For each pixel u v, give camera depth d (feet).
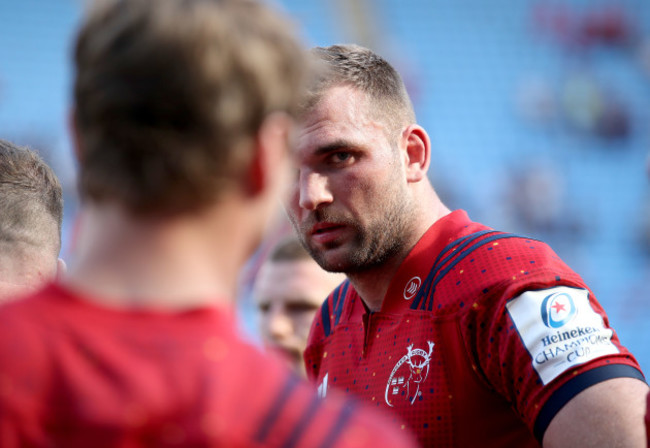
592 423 15.30
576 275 17.90
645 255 117.50
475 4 148.97
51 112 124.77
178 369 8.46
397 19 144.87
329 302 22.57
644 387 15.76
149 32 8.68
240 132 8.93
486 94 136.77
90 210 9.29
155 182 8.68
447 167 127.54
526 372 16.34
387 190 19.42
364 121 19.29
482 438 17.39
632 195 124.16
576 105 132.16
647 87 135.23
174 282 8.89
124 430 8.09
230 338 8.94
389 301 19.67
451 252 18.95
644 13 141.18
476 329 17.34
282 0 133.49
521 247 18.16
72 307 8.77
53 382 8.37
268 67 9.09
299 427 8.52
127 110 8.66
